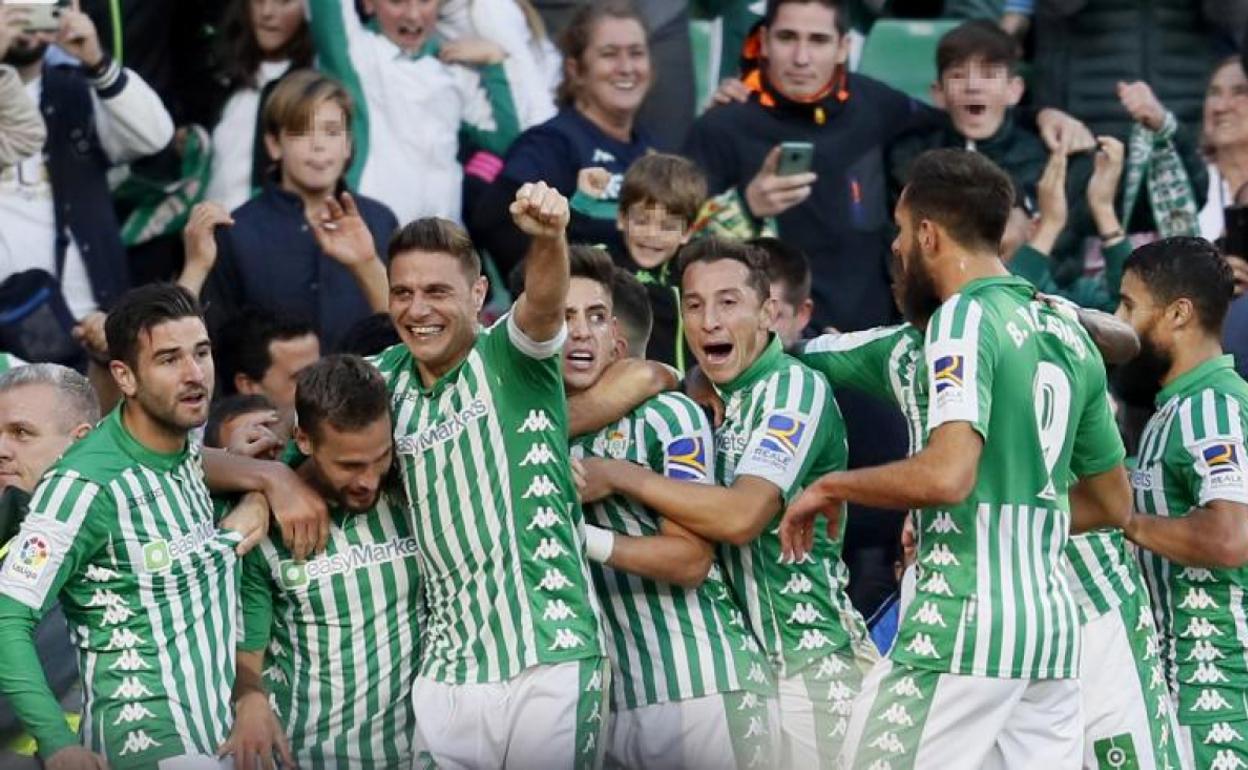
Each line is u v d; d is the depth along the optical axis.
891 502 13.75
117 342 14.20
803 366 15.41
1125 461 17.03
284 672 14.98
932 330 13.91
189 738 14.20
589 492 14.74
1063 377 14.20
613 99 21.11
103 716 14.14
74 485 14.05
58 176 20.59
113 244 20.94
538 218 13.26
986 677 13.97
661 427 15.15
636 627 15.20
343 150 20.64
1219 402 15.83
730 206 20.58
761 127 21.25
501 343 14.13
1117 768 15.54
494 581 14.34
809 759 15.46
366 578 14.80
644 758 15.23
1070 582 15.47
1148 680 15.64
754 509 14.74
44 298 20.25
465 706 14.38
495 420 14.23
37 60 20.45
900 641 14.23
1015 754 14.23
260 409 16.81
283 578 14.80
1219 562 15.46
